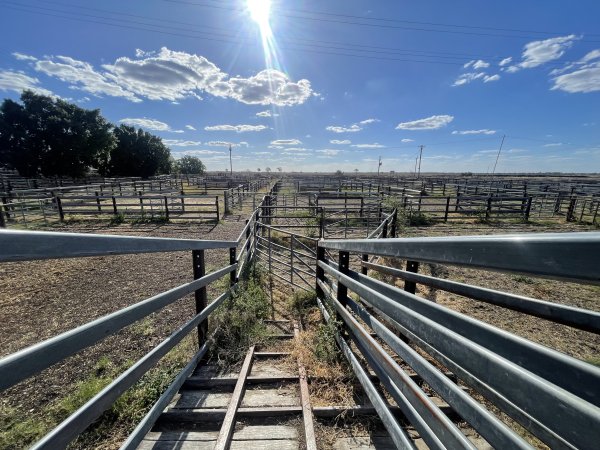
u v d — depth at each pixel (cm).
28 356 71
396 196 1134
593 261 44
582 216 1166
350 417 173
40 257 74
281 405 185
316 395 195
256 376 215
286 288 448
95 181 2373
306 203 1641
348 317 208
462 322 89
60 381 235
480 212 1161
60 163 2845
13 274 516
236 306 308
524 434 187
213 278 250
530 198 1147
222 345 255
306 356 239
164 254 641
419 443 156
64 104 2853
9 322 346
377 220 897
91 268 548
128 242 114
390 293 145
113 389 110
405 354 116
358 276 199
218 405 184
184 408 180
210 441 158
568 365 54
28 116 2652
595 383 49
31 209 1164
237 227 979
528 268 56
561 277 50
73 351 87
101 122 3058
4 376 65
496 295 90
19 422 193
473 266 73
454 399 82
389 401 190
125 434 167
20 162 2666
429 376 96
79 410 94
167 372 214
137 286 459
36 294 429
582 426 46
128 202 1625
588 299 457
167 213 1070
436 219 1138
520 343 67
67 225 979
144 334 302
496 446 64
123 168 4084
